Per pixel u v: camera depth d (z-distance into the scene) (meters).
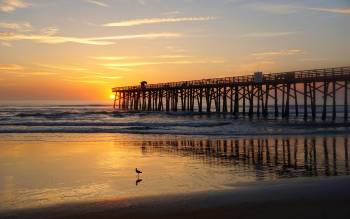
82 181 11.82
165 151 18.45
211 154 17.45
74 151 18.45
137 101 71.06
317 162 15.13
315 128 29.56
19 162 15.35
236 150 18.67
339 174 12.65
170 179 11.98
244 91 44.91
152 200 9.10
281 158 16.19
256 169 13.70
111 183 11.51
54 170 13.66
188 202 8.87
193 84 52.41
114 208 8.54
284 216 7.77
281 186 10.28
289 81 37.69
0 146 20.25
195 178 12.11
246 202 8.76
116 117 47.78
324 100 35.22
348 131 27.05
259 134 25.88
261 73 40.88
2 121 38.53
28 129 29.91
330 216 7.71
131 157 16.61
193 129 30.02
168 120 40.66
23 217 8.04
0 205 9.09
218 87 49.06
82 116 49.19
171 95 61.75
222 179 11.91
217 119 41.72
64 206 8.76
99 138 24.36
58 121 38.94
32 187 11.07
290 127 30.44
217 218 7.77
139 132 28.05
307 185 10.30
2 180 12.02
